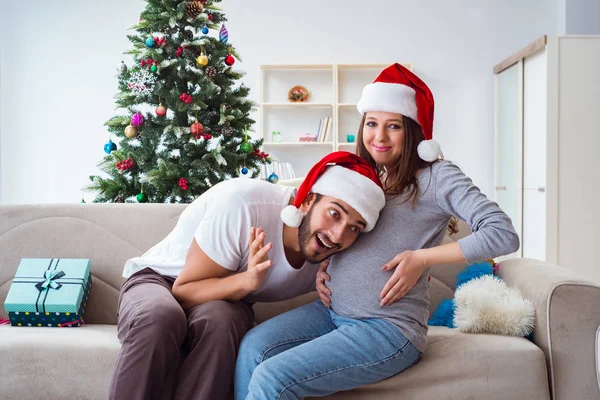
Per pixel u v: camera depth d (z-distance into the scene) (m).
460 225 2.34
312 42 6.16
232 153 2.91
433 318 2.08
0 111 6.13
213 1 3.06
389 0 6.12
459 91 6.09
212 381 1.52
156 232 2.31
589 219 4.58
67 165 6.13
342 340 1.50
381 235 1.60
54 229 2.31
